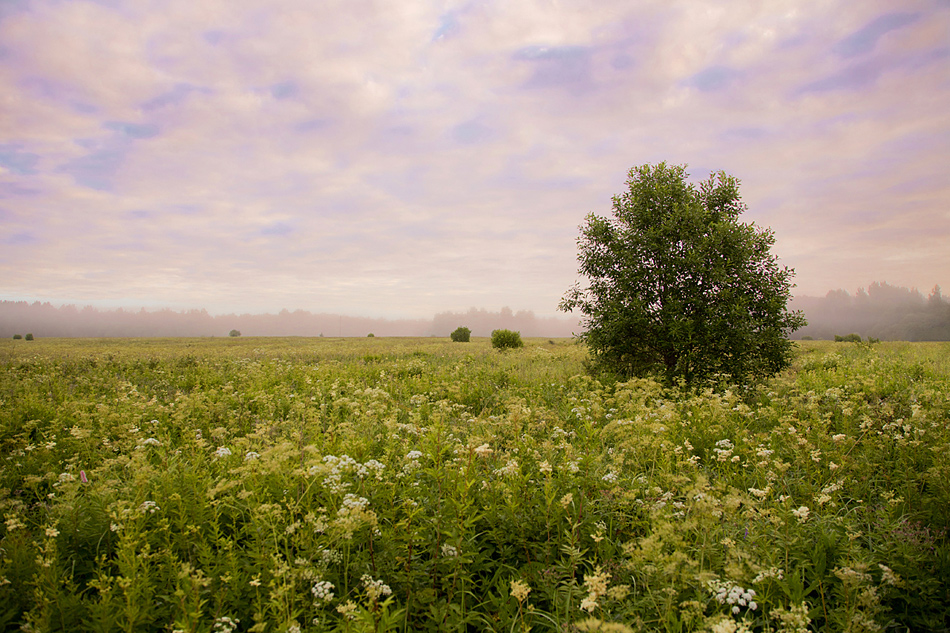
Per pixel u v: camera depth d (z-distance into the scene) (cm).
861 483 526
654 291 1315
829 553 392
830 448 606
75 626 299
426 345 4059
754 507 431
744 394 1102
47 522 416
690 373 1225
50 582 312
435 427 586
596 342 1352
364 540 379
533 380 1341
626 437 625
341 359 2291
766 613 329
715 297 1235
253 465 422
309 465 411
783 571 350
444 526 386
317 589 308
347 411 962
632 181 1405
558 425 773
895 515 462
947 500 430
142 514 375
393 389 1224
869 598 279
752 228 1245
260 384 1232
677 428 745
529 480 498
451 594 344
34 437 796
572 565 354
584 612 328
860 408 805
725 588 317
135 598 288
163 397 1193
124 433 680
